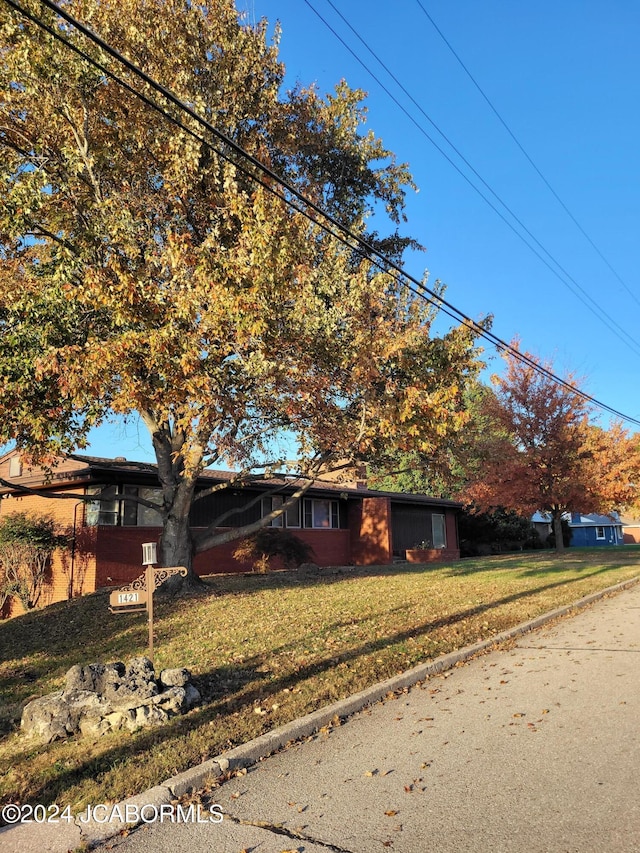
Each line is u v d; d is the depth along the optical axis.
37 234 11.43
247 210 9.83
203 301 9.37
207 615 11.95
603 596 15.72
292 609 12.56
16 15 9.27
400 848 3.93
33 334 10.18
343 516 29.77
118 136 11.61
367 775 5.08
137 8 10.59
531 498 26.73
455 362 11.59
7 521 19.59
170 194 11.34
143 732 5.97
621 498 26.84
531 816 4.26
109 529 19.72
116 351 9.09
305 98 14.19
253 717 6.32
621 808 4.32
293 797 4.74
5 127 11.35
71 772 5.18
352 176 15.23
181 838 4.20
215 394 9.99
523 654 9.43
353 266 12.98
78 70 10.14
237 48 11.66
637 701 6.82
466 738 5.85
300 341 9.89
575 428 26.30
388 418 10.08
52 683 8.20
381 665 8.28
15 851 4.07
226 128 11.96
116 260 9.36
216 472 26.83
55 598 20.23
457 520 39.09
